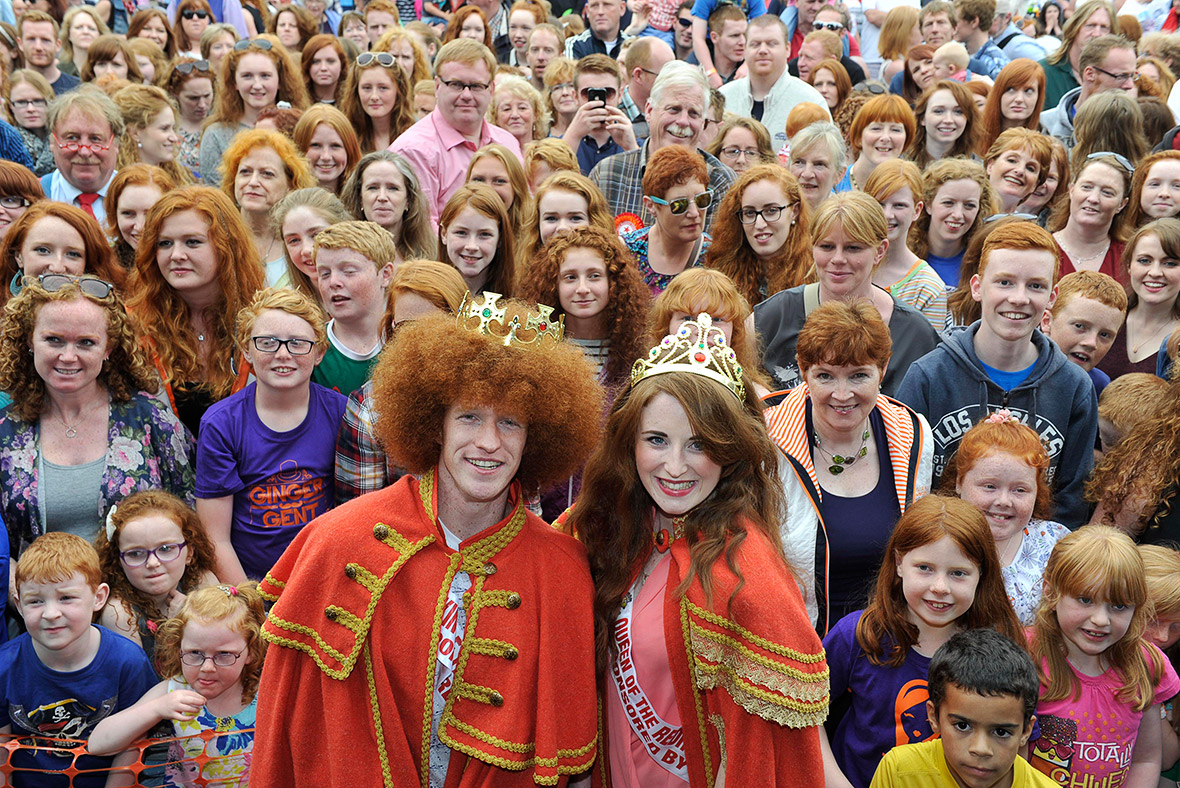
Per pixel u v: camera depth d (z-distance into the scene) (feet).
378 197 18.28
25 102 25.98
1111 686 10.85
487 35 32.83
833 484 12.11
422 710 8.16
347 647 8.14
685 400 8.25
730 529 8.35
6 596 11.83
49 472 12.89
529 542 8.68
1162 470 12.92
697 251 18.25
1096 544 10.67
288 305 13.10
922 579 10.36
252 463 13.16
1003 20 35.53
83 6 34.55
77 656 11.62
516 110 25.32
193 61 26.50
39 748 11.37
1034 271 13.14
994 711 9.37
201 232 14.99
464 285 13.99
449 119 21.89
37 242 15.20
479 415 8.27
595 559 9.11
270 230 18.97
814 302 15.25
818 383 11.78
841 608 12.03
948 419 13.70
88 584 11.53
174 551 12.50
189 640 11.45
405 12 40.68
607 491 9.04
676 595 8.21
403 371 8.43
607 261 14.29
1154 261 17.10
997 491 11.69
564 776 8.50
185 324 15.42
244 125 25.11
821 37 31.86
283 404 13.37
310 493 13.28
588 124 23.59
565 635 8.50
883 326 11.81
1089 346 15.66
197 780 11.61
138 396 13.43
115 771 11.48
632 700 8.60
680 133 19.85
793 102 27.07
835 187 23.24
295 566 8.56
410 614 8.27
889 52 33.71
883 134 22.13
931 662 10.00
